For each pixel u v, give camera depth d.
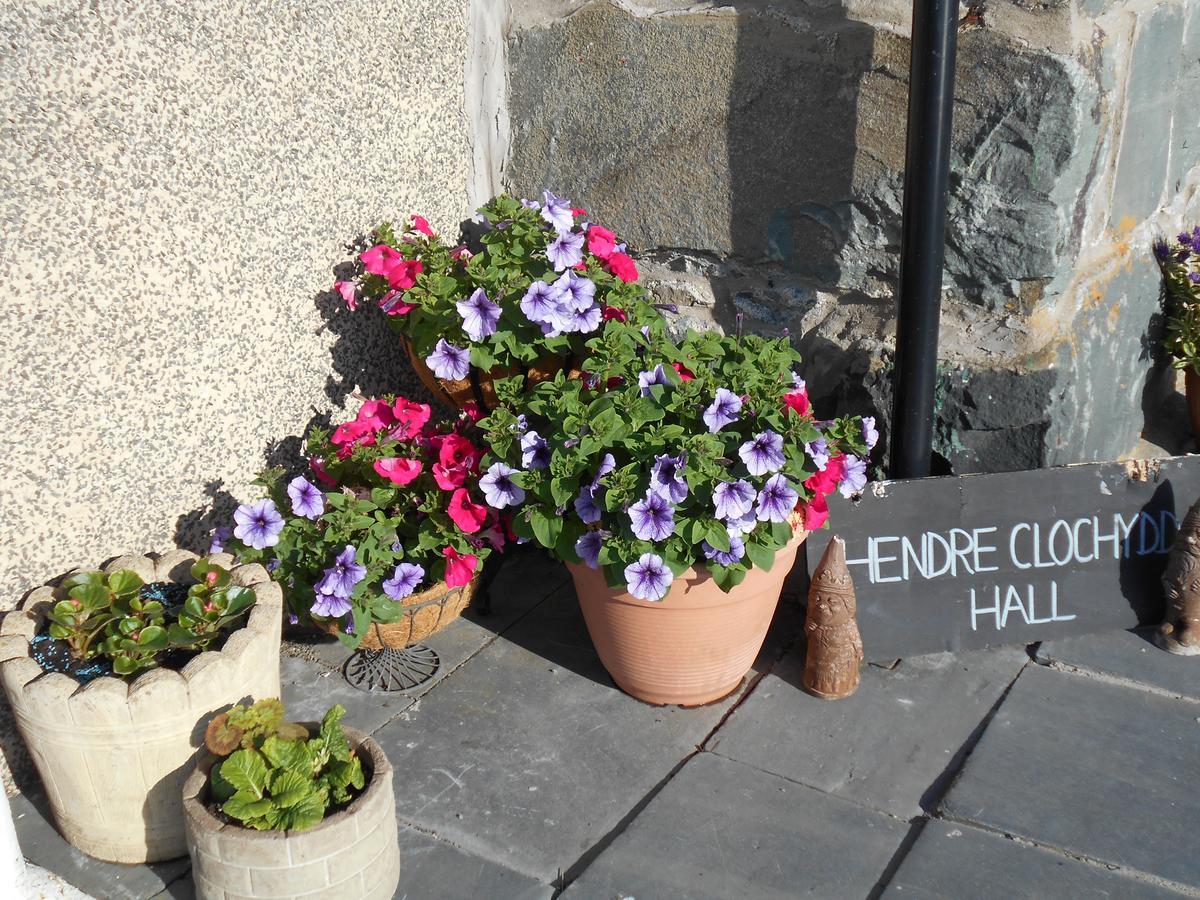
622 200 3.18
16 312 2.16
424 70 2.97
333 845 1.83
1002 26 2.54
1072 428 2.80
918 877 2.01
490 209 2.88
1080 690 2.54
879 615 2.65
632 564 2.16
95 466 2.35
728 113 2.93
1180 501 2.72
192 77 2.38
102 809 2.06
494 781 2.31
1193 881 1.99
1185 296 2.99
